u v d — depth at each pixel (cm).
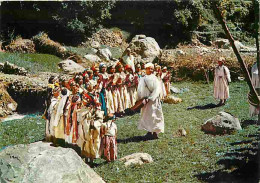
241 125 1055
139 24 2644
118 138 1011
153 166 784
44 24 2397
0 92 1376
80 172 603
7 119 1296
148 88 976
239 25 2683
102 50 2094
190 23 2573
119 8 2664
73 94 824
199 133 1016
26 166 587
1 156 606
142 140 984
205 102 1383
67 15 2389
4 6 2298
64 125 820
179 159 821
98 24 2516
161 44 2561
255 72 1005
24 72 1599
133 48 2017
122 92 1221
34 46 2111
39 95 1404
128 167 785
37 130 1113
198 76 1761
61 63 1788
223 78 1312
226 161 775
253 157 777
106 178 732
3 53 1902
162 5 2617
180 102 1395
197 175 722
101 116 813
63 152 632
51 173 577
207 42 2547
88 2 2397
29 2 2325
